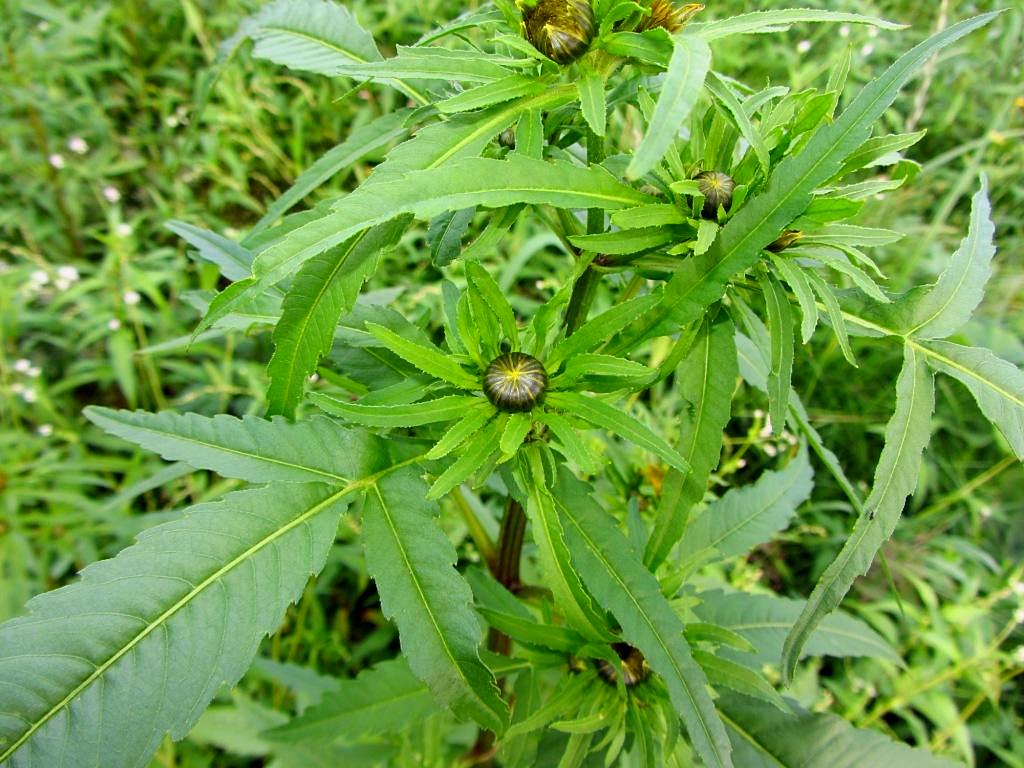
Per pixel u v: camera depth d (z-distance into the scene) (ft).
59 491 1.03
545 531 0.42
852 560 0.40
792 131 0.40
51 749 0.30
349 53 0.54
